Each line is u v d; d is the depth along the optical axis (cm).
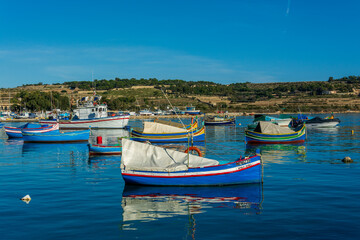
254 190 2048
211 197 1905
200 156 2445
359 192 1950
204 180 2148
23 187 2186
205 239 1299
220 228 1412
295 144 4766
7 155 3897
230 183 2169
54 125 5912
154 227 1434
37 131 5781
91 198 1906
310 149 4116
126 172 2181
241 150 4141
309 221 1477
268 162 3130
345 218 1506
